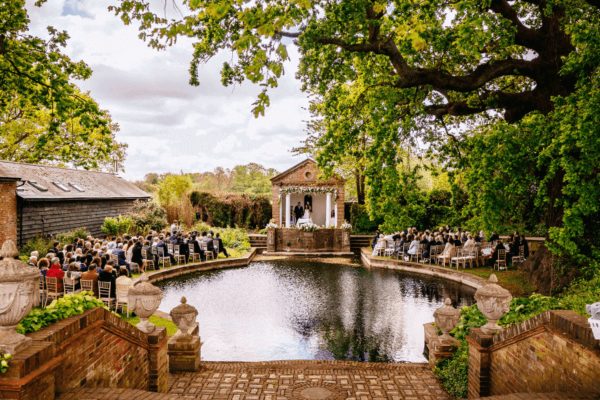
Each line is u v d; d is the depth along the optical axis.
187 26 4.09
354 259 23.08
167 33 4.11
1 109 13.94
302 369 7.48
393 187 11.86
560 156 9.58
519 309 7.62
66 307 4.23
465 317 8.41
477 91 13.27
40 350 3.33
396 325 11.38
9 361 3.09
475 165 10.95
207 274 18.44
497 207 10.88
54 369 3.56
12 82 12.51
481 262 18.83
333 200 29.84
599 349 3.62
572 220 9.24
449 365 6.98
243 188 48.25
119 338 5.04
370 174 12.09
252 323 11.50
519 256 17.88
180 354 7.32
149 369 5.93
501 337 5.43
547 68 11.16
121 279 11.11
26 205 18.67
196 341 7.43
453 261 18.98
